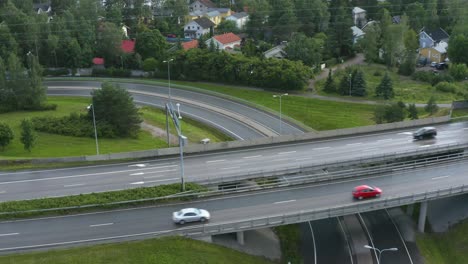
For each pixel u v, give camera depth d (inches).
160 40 5142.7
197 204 2187.5
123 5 6614.2
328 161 2519.7
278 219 2011.6
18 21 4933.6
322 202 2186.3
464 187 2245.3
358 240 2271.2
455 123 3201.3
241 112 3831.2
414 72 5093.5
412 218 2412.6
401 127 3127.5
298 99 4252.0
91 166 2566.4
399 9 6707.7
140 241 1905.8
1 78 3722.9
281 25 5738.2
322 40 5565.9
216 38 5531.5
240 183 2378.2
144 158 2662.4
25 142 2827.3
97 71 5034.5
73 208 2112.5
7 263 1780.3
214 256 1913.1
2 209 2076.8
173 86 4517.7
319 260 2142.0
